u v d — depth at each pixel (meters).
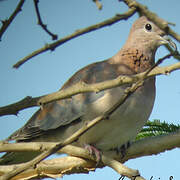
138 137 10.43
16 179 8.85
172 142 9.03
